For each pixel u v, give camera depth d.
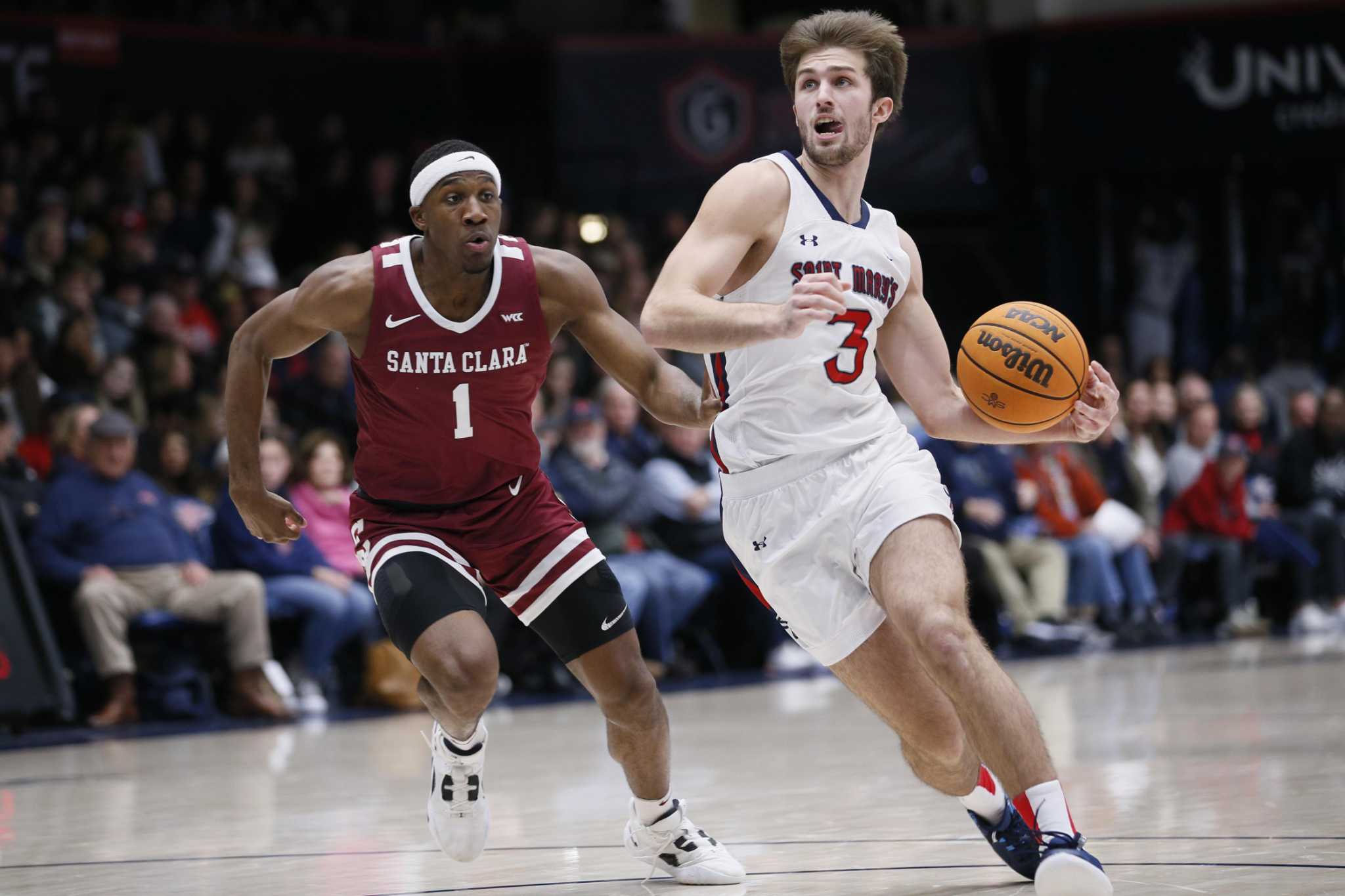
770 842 8.00
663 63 27.86
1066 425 7.03
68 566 16.05
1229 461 23.50
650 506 19.19
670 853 7.07
